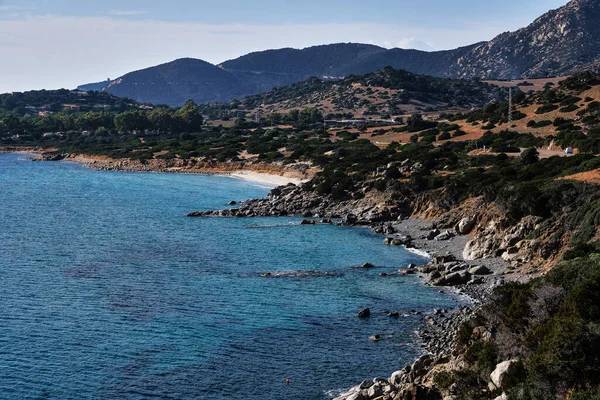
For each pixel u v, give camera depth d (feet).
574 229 229.66
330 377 152.66
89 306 203.51
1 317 190.90
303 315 197.57
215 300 212.23
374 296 218.79
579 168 309.42
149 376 152.05
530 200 267.80
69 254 281.54
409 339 176.76
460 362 130.62
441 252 287.07
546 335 113.09
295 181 575.79
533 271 227.81
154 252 287.28
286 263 268.21
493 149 485.97
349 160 543.39
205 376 152.46
